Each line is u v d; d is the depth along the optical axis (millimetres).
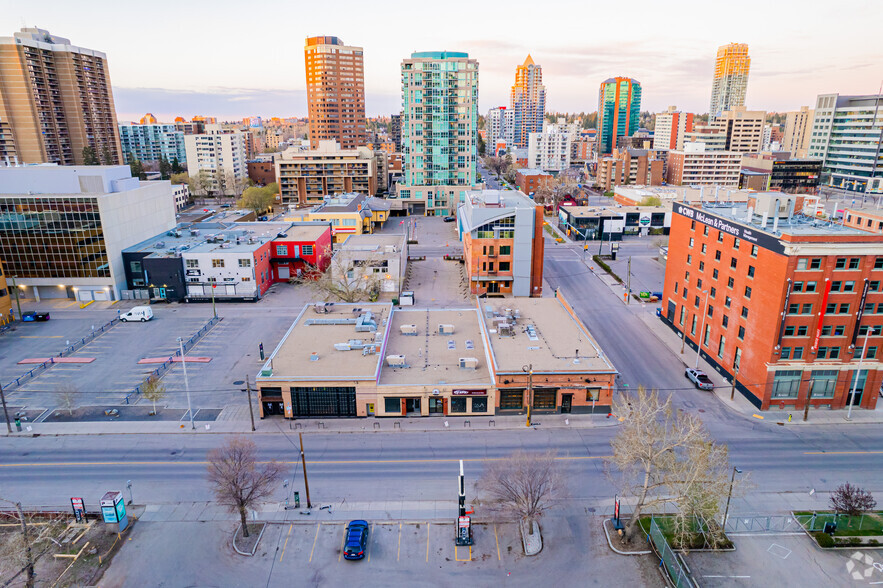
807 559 41469
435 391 59750
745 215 70812
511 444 56188
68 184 102438
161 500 48188
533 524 44594
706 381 67250
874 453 54531
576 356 63594
